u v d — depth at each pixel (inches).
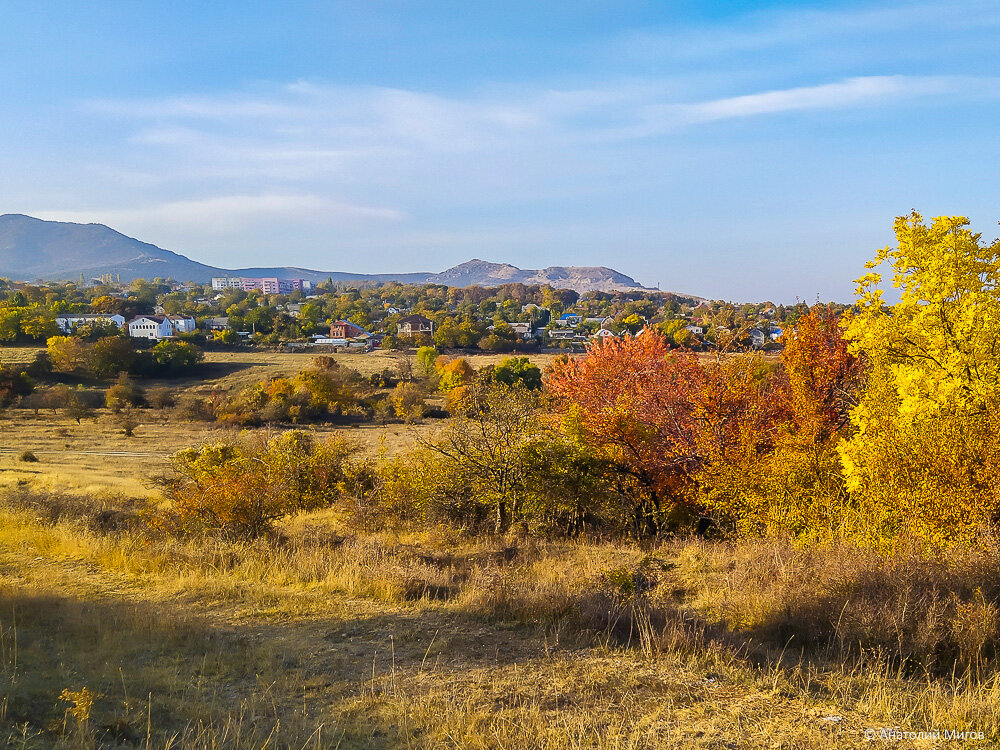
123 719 189.5
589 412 704.4
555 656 256.2
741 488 546.0
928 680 226.5
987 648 246.5
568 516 641.0
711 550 476.1
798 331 656.4
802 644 271.0
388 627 295.3
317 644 272.8
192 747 171.5
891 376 497.0
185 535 521.7
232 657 254.5
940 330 459.5
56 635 271.0
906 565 315.3
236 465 699.4
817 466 508.4
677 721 197.9
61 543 468.8
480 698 214.7
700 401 639.8
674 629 268.2
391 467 738.8
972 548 354.6
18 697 201.9
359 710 207.0
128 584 373.4
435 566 410.6
